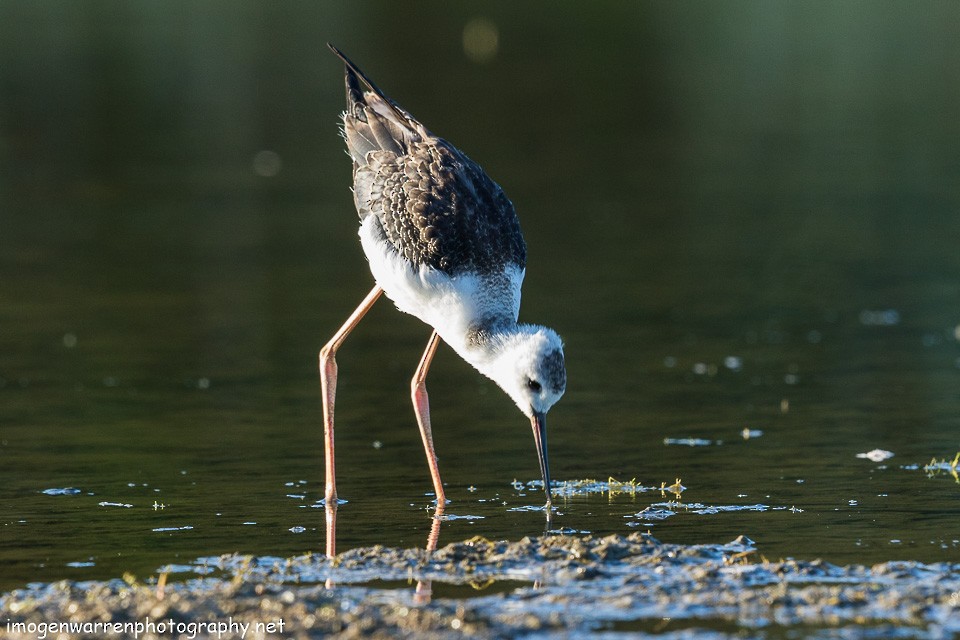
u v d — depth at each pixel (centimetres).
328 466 1030
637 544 864
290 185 2445
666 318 1672
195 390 1380
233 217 2219
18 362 1481
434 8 4588
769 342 1560
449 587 801
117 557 872
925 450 1135
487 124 2945
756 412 1278
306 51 3775
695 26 4297
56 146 2752
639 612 754
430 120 2955
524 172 2548
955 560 845
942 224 2136
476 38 4059
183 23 4234
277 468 1116
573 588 795
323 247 2039
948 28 4159
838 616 747
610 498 1016
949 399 1307
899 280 1836
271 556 873
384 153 1135
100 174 2528
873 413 1264
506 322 1061
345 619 731
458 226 1065
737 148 2745
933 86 3350
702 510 975
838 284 1823
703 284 1833
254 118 3009
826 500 995
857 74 3538
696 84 3425
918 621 739
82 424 1251
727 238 2080
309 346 1566
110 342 1567
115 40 3916
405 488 1059
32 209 2267
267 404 1331
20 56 3659
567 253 2005
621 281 1852
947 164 2556
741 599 770
